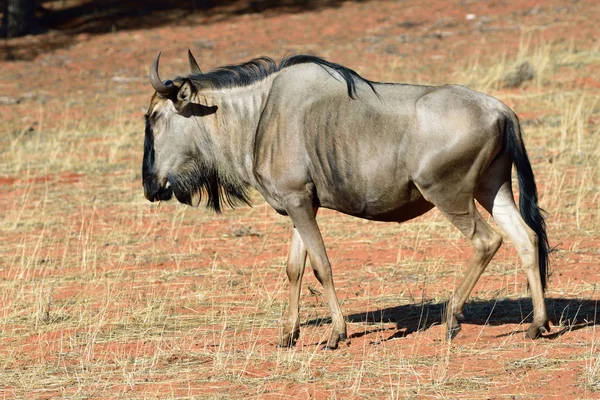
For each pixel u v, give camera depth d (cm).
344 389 2148
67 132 6812
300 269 2528
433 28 9619
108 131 6769
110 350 2597
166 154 2662
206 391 2200
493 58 7769
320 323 2762
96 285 3334
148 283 3344
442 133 2322
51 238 4125
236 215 4391
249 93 2603
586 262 3173
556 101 6209
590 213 3828
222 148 2634
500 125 2347
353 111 2409
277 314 2884
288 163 2453
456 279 3119
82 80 8912
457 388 2106
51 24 11419
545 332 2458
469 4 10575
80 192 5038
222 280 3328
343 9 11056
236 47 9619
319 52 8975
